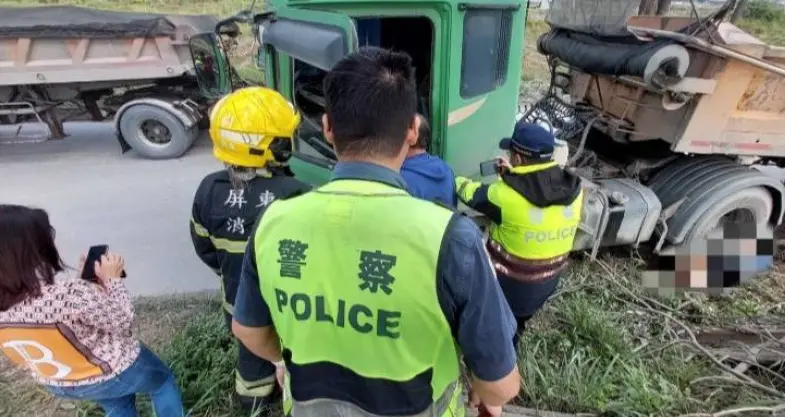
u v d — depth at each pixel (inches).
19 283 62.8
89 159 236.8
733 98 128.1
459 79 98.8
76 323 66.5
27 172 219.1
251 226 75.0
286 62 108.3
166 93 250.4
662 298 137.3
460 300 39.6
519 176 89.7
